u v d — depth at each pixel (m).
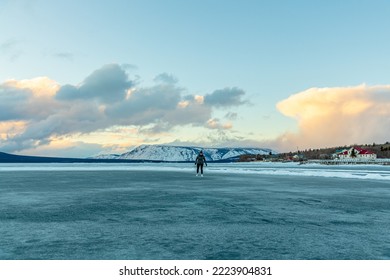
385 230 8.81
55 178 31.47
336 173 39.28
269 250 6.93
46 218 10.48
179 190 19.58
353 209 12.40
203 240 7.73
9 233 8.41
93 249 6.98
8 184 24.00
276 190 19.69
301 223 9.74
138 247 7.13
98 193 17.84
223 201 14.63
